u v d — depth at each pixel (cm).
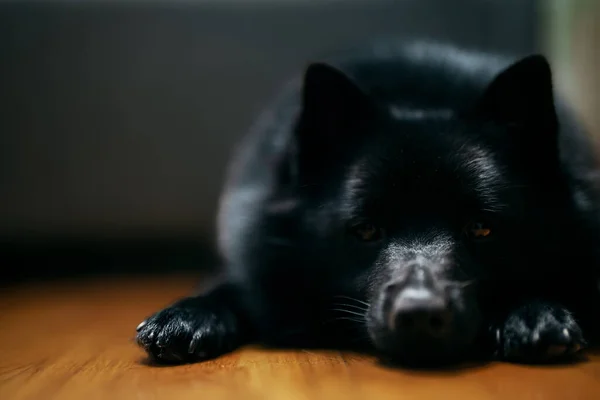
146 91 92
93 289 75
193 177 93
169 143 93
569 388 37
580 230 47
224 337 46
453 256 43
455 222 44
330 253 47
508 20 91
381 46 60
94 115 92
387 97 52
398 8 92
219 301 50
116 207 93
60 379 41
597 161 53
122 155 93
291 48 93
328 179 48
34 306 66
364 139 47
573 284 47
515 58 59
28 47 90
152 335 44
